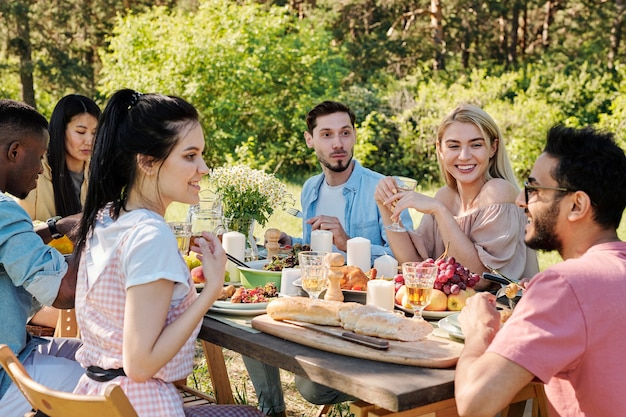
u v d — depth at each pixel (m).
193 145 2.24
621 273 1.86
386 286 2.58
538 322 1.83
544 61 20.92
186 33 15.08
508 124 14.28
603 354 1.83
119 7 21.70
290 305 2.40
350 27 23.75
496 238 3.32
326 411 3.83
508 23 24.94
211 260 2.19
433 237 3.61
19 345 2.61
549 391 1.98
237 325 2.46
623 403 1.83
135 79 14.95
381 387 1.86
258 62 15.04
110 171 2.22
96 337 2.16
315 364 2.05
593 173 1.98
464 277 2.68
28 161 2.77
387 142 15.53
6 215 2.48
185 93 14.66
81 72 20.25
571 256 2.07
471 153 3.43
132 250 2.05
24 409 2.52
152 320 2.03
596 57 21.84
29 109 2.79
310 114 4.27
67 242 3.13
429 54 22.38
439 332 2.36
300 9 23.17
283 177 15.41
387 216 3.51
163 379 2.16
